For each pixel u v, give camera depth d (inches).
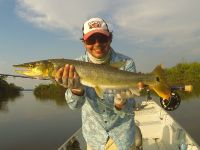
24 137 124.0
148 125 69.0
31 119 177.9
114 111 37.7
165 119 69.4
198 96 206.1
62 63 35.9
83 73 35.5
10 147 108.8
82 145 58.0
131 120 38.5
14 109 249.4
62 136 122.6
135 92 36.6
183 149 48.1
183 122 115.3
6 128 149.2
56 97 404.2
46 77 36.8
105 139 38.7
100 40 36.9
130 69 39.3
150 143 61.7
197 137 92.0
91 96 38.0
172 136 60.2
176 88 39.1
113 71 36.9
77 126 145.3
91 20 37.4
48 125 151.6
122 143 38.4
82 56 40.3
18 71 37.5
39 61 37.2
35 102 320.8
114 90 37.1
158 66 36.2
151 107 86.1
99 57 37.8
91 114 38.8
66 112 206.8
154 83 36.1
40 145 109.3
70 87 34.0
